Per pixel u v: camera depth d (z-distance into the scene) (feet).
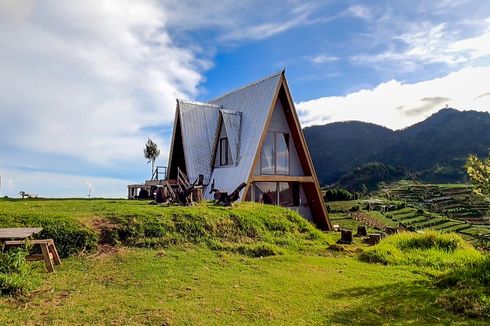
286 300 25.21
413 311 23.56
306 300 25.34
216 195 60.08
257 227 48.55
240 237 45.39
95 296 24.38
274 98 73.36
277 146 77.05
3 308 21.74
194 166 79.51
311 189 79.41
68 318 20.54
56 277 28.35
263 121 72.02
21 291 24.34
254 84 84.12
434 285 29.94
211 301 24.30
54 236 35.42
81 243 36.17
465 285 28.32
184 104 87.92
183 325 20.26
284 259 38.88
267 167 74.90
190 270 32.01
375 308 23.94
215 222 45.98
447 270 35.12
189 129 84.12
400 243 45.52
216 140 80.64
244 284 28.63
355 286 29.09
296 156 79.46
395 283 30.19
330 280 30.73
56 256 30.94
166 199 58.08
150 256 35.50
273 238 47.70
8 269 25.53
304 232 53.67
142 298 24.22
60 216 38.86
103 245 37.32
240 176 68.90
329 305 24.44
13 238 28.71
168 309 22.30
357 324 21.35
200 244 41.45
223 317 21.67
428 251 42.06
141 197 88.94
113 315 21.15
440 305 24.58
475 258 36.55
